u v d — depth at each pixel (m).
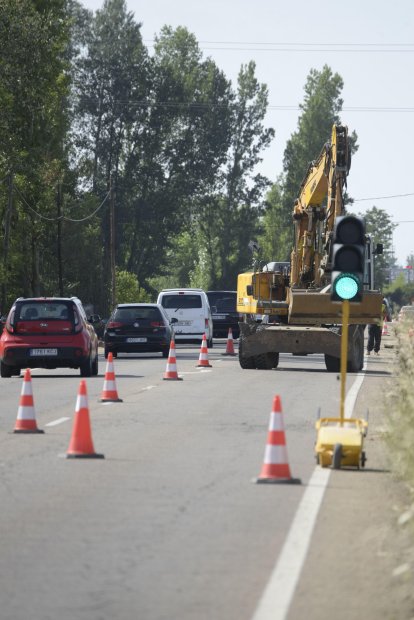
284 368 81.56
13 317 72.06
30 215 163.88
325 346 76.62
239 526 24.23
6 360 71.62
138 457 34.88
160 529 23.94
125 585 19.23
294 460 34.34
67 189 176.75
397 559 20.95
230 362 89.69
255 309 82.25
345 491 28.59
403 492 28.38
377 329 100.56
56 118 155.12
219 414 48.12
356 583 19.28
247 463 33.66
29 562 20.92
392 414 35.50
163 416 47.19
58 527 24.16
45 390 60.84
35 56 124.19
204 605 17.95
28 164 138.12
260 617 17.22
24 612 17.48
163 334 98.56
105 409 50.12
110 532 23.64
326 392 59.59
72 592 18.75
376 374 75.12
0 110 126.19
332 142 76.94
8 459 34.25
